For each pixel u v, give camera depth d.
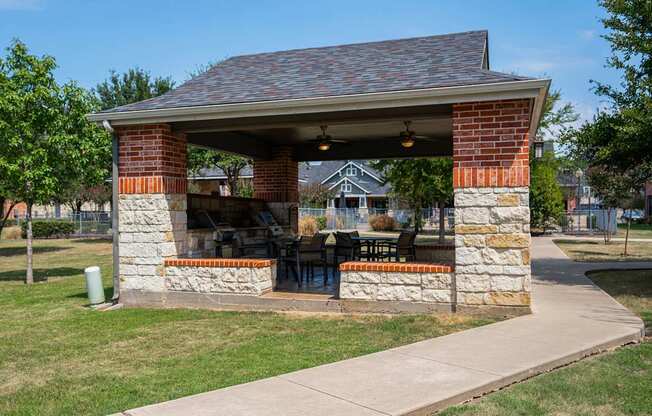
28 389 5.06
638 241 23.89
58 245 26.11
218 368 5.52
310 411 4.10
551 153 28.98
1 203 22.16
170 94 9.60
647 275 12.24
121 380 5.24
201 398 4.44
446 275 7.75
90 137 13.78
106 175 17.09
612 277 12.09
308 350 6.13
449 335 6.34
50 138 12.55
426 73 8.30
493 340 6.06
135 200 9.12
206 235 10.23
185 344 6.61
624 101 11.41
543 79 6.94
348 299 8.17
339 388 4.61
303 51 11.55
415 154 12.84
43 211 49.19
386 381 4.76
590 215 32.47
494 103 7.45
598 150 11.78
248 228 11.73
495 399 4.47
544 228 30.08
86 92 13.66
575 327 6.64
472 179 7.56
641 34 11.28
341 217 39.03
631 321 6.99
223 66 11.26
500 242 7.46
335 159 13.59
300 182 49.62
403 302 7.94
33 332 7.49
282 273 11.65
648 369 5.23
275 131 11.62
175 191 9.32
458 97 7.39
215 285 8.84
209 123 9.11
